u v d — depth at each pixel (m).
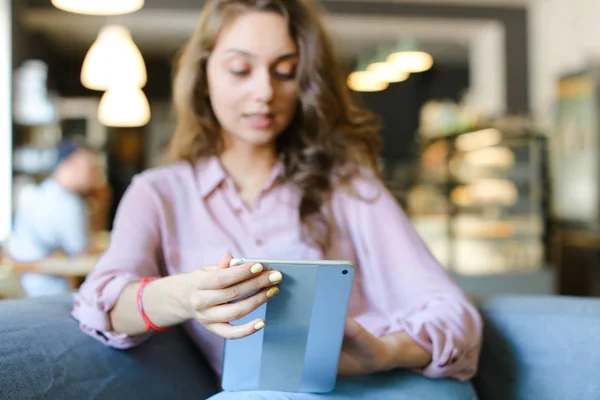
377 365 0.90
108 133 8.29
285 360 0.82
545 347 1.05
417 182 5.88
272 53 1.06
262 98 1.05
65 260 2.57
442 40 7.73
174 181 1.12
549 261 4.54
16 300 1.07
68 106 6.75
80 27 7.20
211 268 0.80
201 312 0.78
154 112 9.30
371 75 6.05
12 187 5.71
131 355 0.98
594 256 4.24
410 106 8.45
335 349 0.82
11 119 5.96
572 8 5.64
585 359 1.01
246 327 0.75
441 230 5.02
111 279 0.98
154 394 0.97
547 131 4.95
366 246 1.10
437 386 0.94
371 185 1.14
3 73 6.06
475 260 4.66
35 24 6.82
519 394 1.07
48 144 6.00
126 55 3.99
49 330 0.92
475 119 4.80
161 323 0.89
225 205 1.10
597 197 4.55
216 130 1.16
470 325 0.98
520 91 6.64
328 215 1.10
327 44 1.17
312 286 0.77
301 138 1.14
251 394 0.81
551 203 4.70
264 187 1.11
